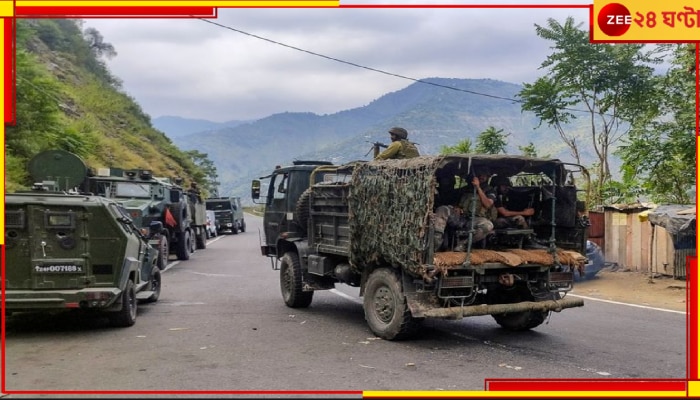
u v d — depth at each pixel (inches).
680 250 549.0
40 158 501.7
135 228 377.4
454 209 305.0
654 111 679.7
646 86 698.8
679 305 441.4
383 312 319.6
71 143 1031.0
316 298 473.1
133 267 347.6
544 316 329.7
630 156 649.6
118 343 306.8
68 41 2310.5
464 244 307.4
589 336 331.9
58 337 320.8
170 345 303.1
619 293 500.7
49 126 968.9
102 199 337.7
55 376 242.5
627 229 621.0
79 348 294.8
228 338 321.7
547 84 756.0
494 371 256.1
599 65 717.9
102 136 1862.7
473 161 300.2
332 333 336.8
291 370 255.4
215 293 497.0
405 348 300.4
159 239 671.8
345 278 365.7
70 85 2074.3
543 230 348.2
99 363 265.0
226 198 1526.8
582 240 331.0
